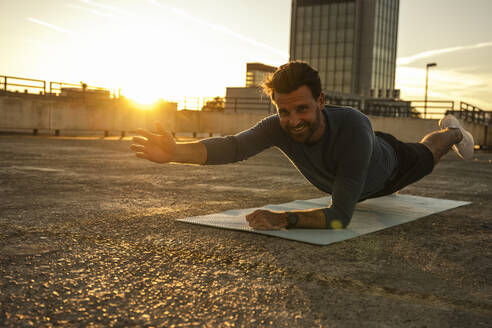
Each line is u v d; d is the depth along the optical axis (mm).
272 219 2512
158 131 2254
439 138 3551
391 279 1755
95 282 1641
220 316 1353
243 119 25297
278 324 1303
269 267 1872
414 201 3936
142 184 4840
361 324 1313
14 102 18453
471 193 4785
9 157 8094
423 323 1330
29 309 1377
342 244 2305
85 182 4863
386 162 2877
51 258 1940
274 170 7160
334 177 2719
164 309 1400
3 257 1937
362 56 68625
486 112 24438
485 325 1325
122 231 2506
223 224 2689
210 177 5848
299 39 71562
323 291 1596
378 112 25500
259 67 71812
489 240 2508
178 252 2084
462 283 1727
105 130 21875
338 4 68562
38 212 3047
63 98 21531
